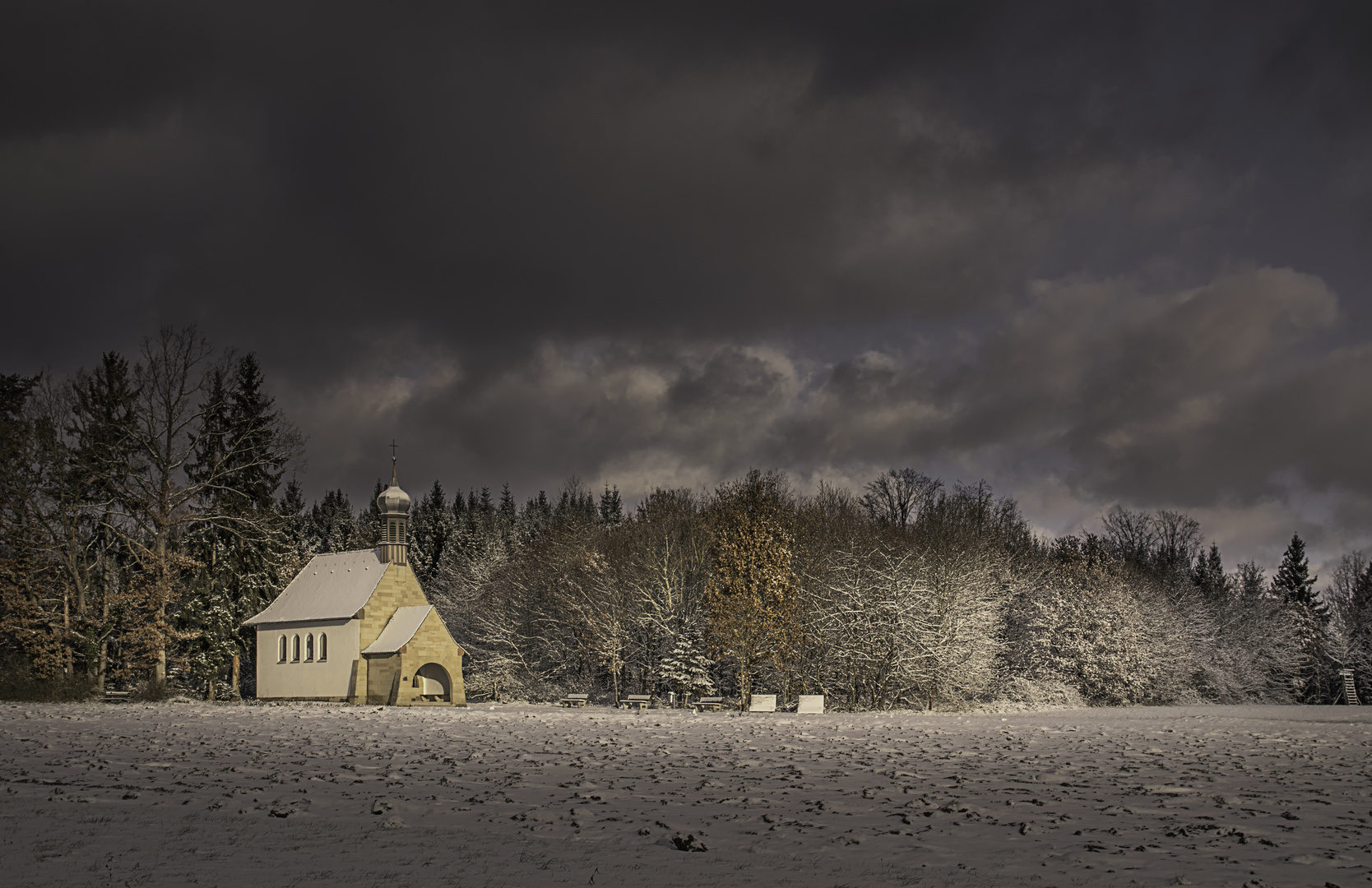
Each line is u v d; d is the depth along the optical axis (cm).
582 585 7325
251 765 2253
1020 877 1179
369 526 11856
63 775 2031
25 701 5494
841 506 8044
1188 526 10812
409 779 2034
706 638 5747
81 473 6253
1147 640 7075
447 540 11388
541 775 2119
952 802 1770
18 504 5947
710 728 3638
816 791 1897
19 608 6034
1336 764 2508
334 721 3966
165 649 6353
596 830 1459
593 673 7500
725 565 5594
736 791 1888
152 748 2658
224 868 1187
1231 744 3117
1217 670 7825
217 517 6519
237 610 7088
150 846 1312
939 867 1234
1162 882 1155
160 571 6222
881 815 1617
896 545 6391
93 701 5641
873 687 5606
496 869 1198
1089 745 3019
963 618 5700
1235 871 1215
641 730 3519
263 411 7175
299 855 1266
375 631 6381
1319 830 1496
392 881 1134
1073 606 6988
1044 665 6869
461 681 6266
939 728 3744
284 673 6675
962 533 7356
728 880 1155
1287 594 12269
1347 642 10306
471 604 8731
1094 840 1412
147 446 6303
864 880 1162
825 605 5872
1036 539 9631
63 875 1145
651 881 1146
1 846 1300
